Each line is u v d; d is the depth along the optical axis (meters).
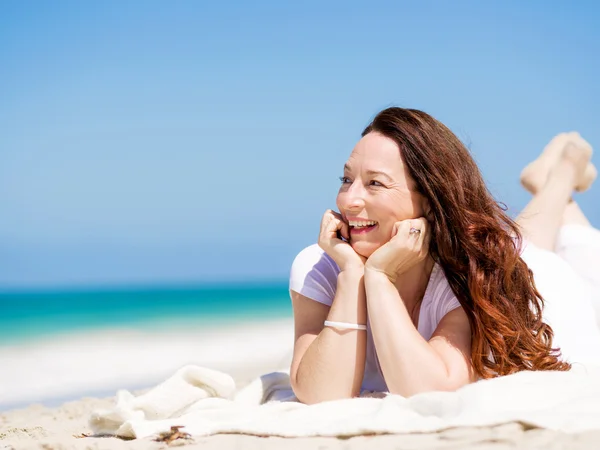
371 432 2.59
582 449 2.21
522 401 2.74
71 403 5.06
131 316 18.44
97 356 10.05
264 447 2.46
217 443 2.58
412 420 2.64
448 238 3.24
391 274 3.17
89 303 24.17
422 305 3.38
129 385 7.59
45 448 2.68
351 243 3.35
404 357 2.98
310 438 2.61
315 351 3.18
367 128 3.40
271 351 9.80
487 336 3.18
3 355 10.31
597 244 4.98
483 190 3.38
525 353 3.24
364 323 3.18
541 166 5.46
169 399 3.21
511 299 3.31
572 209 5.46
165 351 10.30
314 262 3.52
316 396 3.14
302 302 3.47
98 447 2.60
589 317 4.05
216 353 9.89
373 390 3.47
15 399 6.85
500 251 3.25
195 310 20.20
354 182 3.27
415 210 3.24
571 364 3.45
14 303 24.42
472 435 2.44
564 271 4.26
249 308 20.70
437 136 3.24
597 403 2.67
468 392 2.79
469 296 3.25
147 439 2.75
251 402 3.56
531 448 2.24
